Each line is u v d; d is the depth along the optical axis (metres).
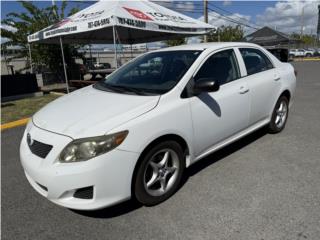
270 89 4.37
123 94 3.21
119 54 11.64
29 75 10.74
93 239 2.50
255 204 2.88
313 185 3.21
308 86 11.05
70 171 2.39
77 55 17.47
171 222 2.67
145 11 8.86
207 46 3.76
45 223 2.75
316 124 5.53
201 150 3.38
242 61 4.00
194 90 3.14
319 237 2.38
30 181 2.81
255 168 3.68
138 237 2.50
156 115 2.77
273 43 30.14
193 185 3.31
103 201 2.52
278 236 2.41
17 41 16.70
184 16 10.72
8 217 2.86
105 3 8.77
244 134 4.07
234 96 3.65
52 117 2.89
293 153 4.12
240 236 2.44
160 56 3.83
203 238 2.44
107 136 2.45
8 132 6.00
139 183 2.74
